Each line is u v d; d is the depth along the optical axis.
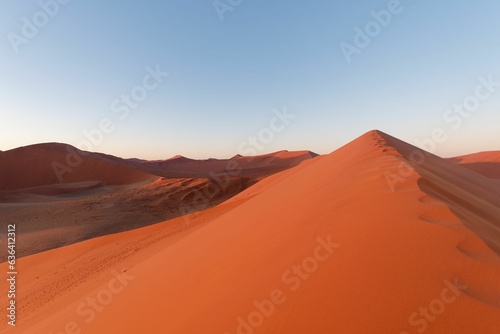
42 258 15.69
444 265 1.97
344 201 3.89
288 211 5.03
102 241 16.16
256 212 7.18
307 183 8.12
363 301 1.87
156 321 3.13
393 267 2.08
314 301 2.07
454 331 1.48
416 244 2.27
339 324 1.77
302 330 1.87
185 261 5.02
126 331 3.34
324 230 3.17
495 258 1.99
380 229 2.69
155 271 5.68
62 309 7.17
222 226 7.38
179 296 3.42
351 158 8.95
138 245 13.57
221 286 3.05
